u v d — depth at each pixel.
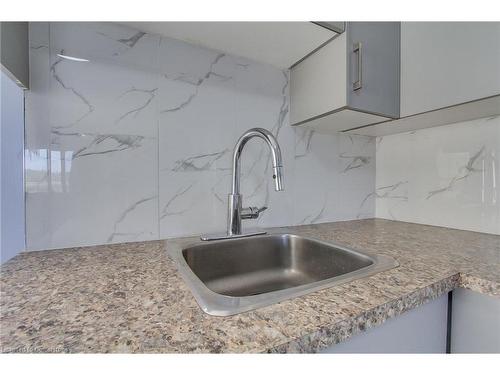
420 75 0.88
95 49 0.74
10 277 0.52
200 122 0.90
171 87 0.85
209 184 0.92
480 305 0.53
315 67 0.93
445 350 0.56
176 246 0.76
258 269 0.90
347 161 1.27
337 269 0.78
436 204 1.12
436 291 0.49
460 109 0.85
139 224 0.81
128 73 0.79
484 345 0.52
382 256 0.66
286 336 0.32
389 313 0.41
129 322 0.35
